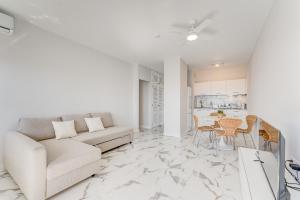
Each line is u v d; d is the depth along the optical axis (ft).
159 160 9.25
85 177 6.75
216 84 20.13
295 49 4.44
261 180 4.14
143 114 21.17
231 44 12.01
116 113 15.57
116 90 15.58
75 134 9.86
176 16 8.09
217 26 9.20
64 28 9.55
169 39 11.07
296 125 4.30
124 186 6.48
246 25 9.05
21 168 5.82
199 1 6.90
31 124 8.35
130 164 8.67
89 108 12.75
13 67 8.37
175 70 15.33
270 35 7.47
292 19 4.72
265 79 8.52
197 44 12.03
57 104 10.47
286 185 3.22
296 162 4.17
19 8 7.56
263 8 7.36
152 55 14.88
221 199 5.64
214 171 7.84
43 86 9.70
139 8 7.42
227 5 7.18
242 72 19.34
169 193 6.01
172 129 15.55
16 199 5.56
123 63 16.55
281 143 3.01
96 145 9.74
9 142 7.16
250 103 15.55
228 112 18.38
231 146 12.09
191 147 11.82
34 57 9.24
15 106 8.45
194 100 22.09
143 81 21.06
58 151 6.94
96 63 13.38
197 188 6.35
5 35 8.05
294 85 4.50
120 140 11.69
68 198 5.69
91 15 8.09
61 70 10.71
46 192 5.49
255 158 5.63
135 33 10.13
